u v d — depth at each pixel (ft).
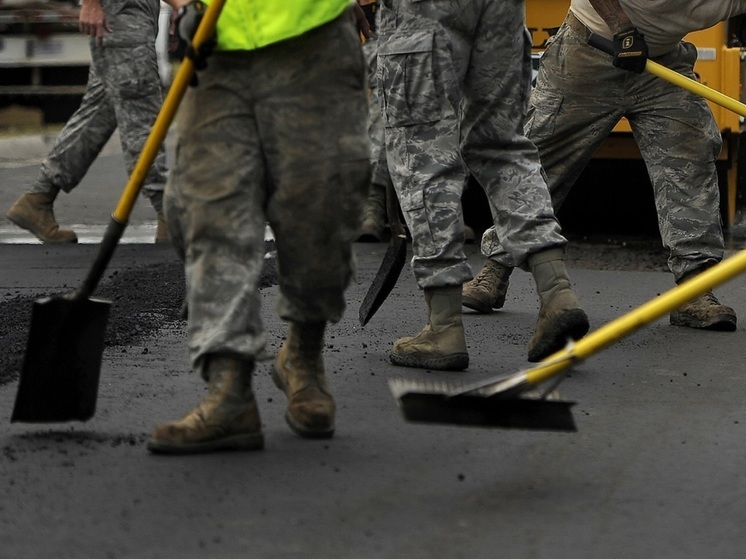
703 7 47.52
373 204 72.23
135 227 80.43
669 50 49.49
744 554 24.93
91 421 34.32
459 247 40.91
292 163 30.66
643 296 55.57
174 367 41.04
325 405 32.73
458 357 41.01
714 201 50.11
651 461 31.32
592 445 32.68
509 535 25.76
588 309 52.49
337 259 31.60
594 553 24.85
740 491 28.96
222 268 30.55
